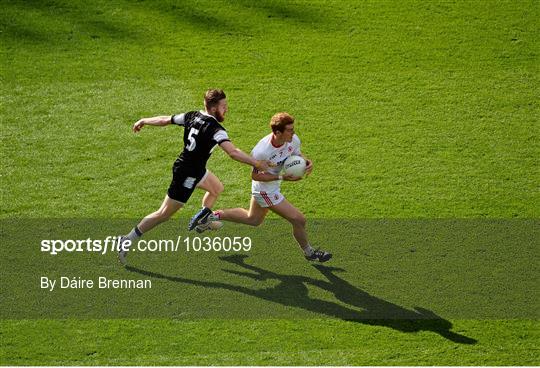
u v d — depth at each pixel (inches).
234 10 2329.0
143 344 1293.1
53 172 1717.5
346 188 1692.9
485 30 2253.9
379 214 1619.1
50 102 1952.5
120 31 2231.8
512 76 2084.2
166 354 1269.7
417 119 1920.5
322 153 1800.0
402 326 1339.8
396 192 1681.8
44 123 1877.5
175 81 2039.9
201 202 1653.5
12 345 1284.4
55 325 1331.2
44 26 2241.6
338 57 2145.7
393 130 1881.2
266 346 1291.8
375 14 2316.7
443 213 1622.8
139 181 1696.6
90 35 2212.1
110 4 2340.1
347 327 1336.1
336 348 1288.1
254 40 2208.4
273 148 1373.0
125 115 1910.7
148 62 2112.5
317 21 2285.9
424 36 2229.3
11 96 1969.7
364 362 1246.9
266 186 1402.6
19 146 1796.3
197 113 1406.3
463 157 1793.8
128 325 1334.9
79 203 1628.9
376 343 1300.4
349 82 2052.2
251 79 2055.9
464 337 1314.0
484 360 1256.8
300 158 1376.7
